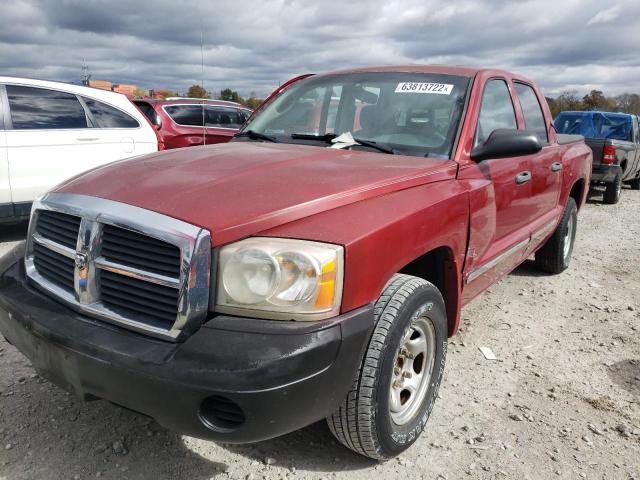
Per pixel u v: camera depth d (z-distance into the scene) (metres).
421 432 2.72
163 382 1.91
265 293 1.96
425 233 2.54
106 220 2.18
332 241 2.07
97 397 2.18
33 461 2.49
